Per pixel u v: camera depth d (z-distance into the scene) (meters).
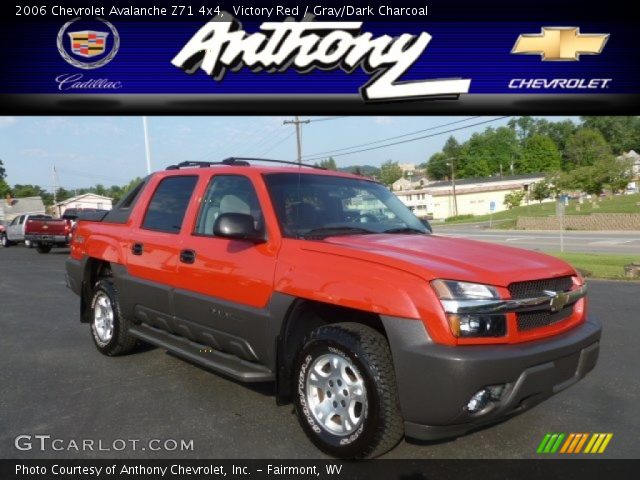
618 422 3.78
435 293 2.85
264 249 3.66
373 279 3.03
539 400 3.04
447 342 2.80
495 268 3.09
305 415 3.36
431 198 88.69
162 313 4.54
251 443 3.43
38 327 6.95
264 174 4.00
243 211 3.96
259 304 3.61
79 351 5.68
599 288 10.19
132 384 4.58
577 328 3.42
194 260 4.15
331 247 3.35
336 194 4.21
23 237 24.36
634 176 61.41
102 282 5.44
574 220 45.38
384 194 4.69
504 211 73.69
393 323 2.89
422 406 2.81
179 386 4.52
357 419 3.13
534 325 3.15
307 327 3.62
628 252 22.81
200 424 3.73
